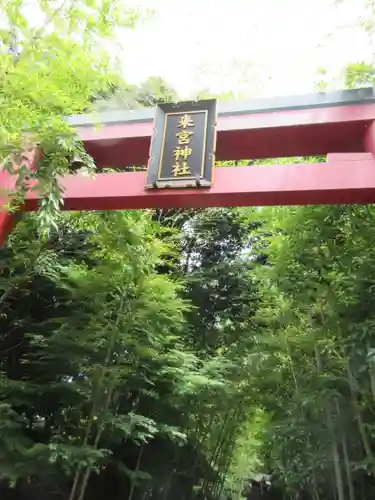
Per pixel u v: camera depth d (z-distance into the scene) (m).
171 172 4.20
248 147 4.57
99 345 5.51
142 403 6.42
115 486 6.89
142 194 4.20
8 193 3.73
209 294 8.37
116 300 5.69
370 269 4.36
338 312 4.64
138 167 7.00
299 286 5.03
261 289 6.66
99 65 3.84
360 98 4.30
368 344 3.95
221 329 8.27
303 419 5.14
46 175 3.51
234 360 7.35
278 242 5.60
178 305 6.04
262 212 5.50
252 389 6.75
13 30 3.37
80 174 4.41
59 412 5.85
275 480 8.02
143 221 5.99
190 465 7.65
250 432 8.72
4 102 3.29
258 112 4.46
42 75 3.49
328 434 5.11
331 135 4.35
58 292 6.14
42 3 3.40
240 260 8.94
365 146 4.24
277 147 4.54
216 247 9.25
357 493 5.65
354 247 4.78
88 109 4.84
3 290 6.00
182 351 6.86
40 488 6.18
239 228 9.12
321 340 5.35
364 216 4.80
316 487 5.73
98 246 6.16
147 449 6.95
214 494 8.38
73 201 4.33
